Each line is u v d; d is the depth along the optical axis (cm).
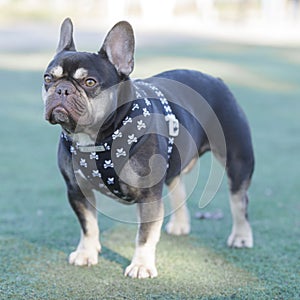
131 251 397
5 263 372
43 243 411
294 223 468
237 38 2030
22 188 563
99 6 2922
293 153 724
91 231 371
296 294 331
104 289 335
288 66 1432
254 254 396
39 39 1933
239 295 328
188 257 390
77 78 309
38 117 884
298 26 2475
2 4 3003
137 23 2462
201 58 1516
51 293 329
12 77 1222
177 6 3167
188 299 323
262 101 1047
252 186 584
